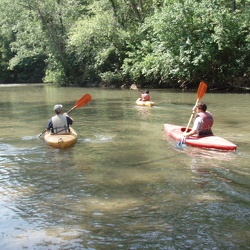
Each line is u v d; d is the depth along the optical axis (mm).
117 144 7695
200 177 5453
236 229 3797
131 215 4199
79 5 32656
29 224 4047
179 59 20312
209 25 20297
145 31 26094
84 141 8039
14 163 6418
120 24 27609
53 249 3520
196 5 20281
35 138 8438
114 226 3936
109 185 5207
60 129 7941
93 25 26391
